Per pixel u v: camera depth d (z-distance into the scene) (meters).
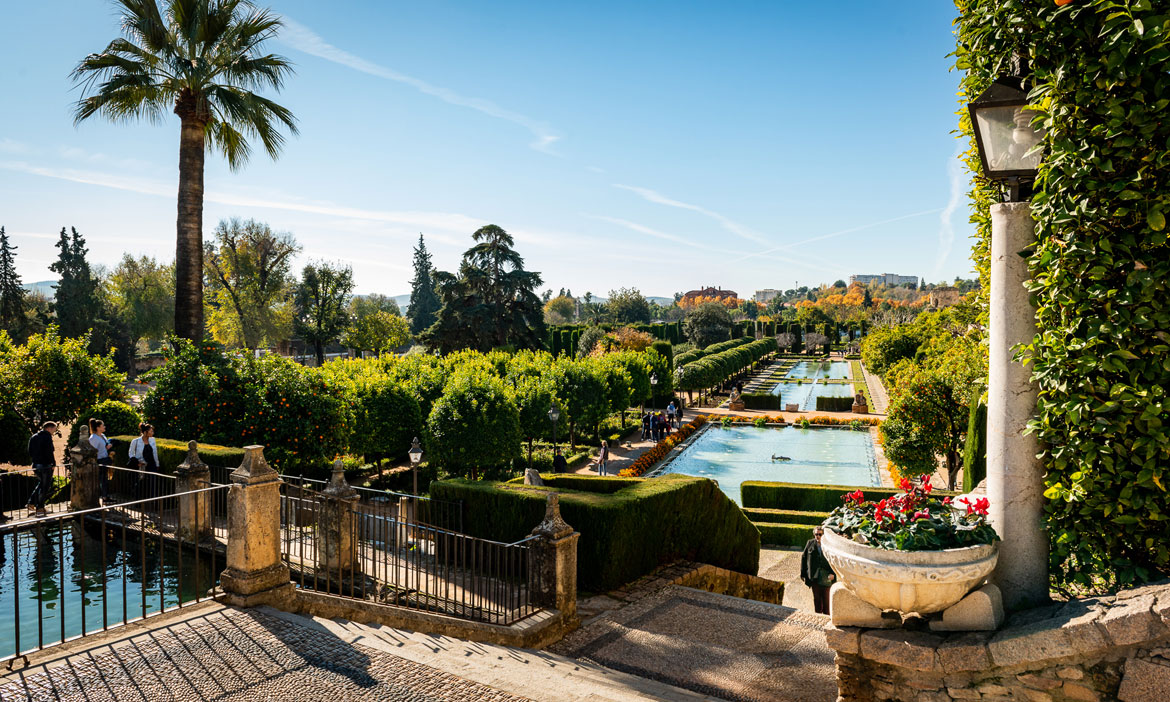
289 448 14.96
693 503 10.53
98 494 11.65
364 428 19.45
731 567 11.78
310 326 55.62
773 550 15.62
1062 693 3.48
